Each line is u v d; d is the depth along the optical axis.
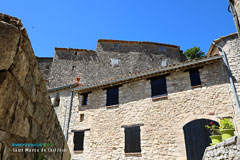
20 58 1.97
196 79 9.39
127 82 11.21
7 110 1.77
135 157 9.21
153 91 10.18
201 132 8.22
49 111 3.31
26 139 2.33
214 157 5.30
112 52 24.05
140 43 24.42
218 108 8.30
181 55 26.23
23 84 2.11
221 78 8.79
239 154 4.24
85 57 23.92
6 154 1.80
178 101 9.30
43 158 3.03
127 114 10.38
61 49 24.53
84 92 12.70
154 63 23.42
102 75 22.41
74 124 11.94
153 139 9.11
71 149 11.22
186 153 8.18
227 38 10.45
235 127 7.68
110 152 9.97
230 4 10.80
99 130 10.84
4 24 1.71
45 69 25.66
